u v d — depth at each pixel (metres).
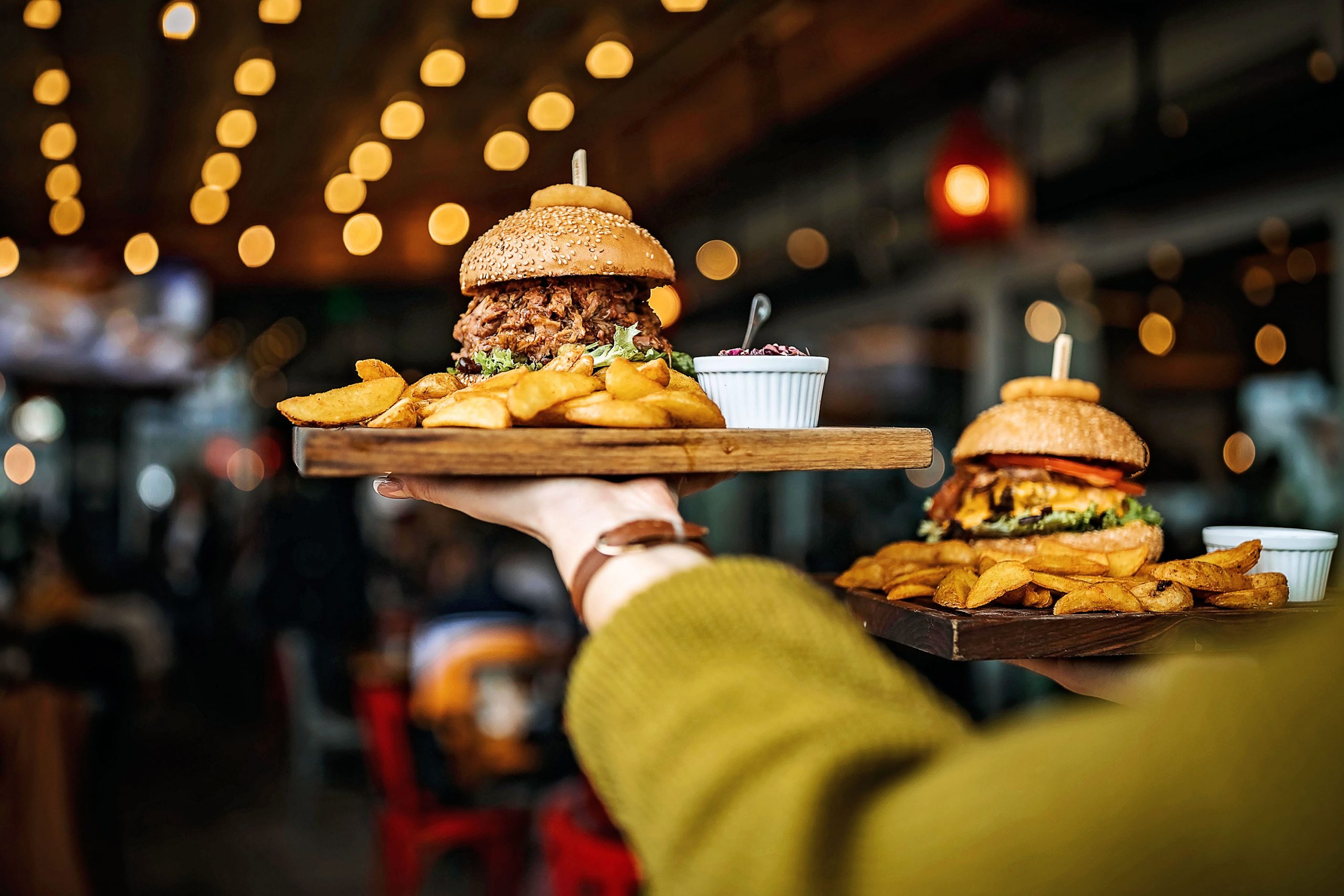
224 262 9.45
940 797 0.55
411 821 4.27
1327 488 5.68
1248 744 0.47
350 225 8.92
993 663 5.03
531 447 1.27
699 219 10.02
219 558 9.50
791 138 6.91
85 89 6.00
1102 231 6.35
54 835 3.61
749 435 1.42
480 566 5.35
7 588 4.98
